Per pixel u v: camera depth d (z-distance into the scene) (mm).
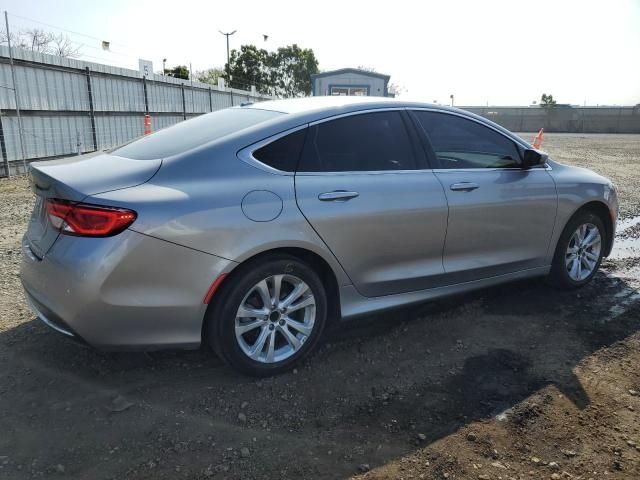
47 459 2422
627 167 15938
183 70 32594
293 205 3031
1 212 7957
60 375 3131
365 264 3367
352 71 31797
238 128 3213
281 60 49750
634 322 4051
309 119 3287
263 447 2545
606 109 52688
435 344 3643
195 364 3305
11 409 2787
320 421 2758
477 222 3846
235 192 2891
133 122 16453
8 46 11492
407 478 2355
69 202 2670
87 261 2588
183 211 2717
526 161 4160
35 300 2932
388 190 3402
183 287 2752
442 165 3771
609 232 4895
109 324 2678
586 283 4781
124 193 2676
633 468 2455
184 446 2537
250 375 3100
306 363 3348
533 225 4207
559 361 3430
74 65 13602
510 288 4738
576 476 2395
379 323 3951
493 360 3432
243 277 2924
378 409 2875
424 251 3623
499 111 54656
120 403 2861
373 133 3516
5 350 3391
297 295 3154
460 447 2566
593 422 2789
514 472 2410
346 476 2361
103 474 2338
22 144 12039
